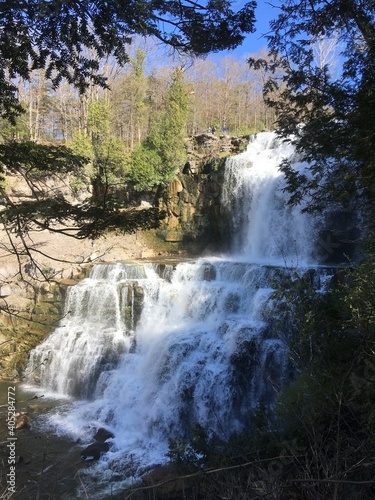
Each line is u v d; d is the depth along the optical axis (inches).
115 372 537.6
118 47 209.2
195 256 943.0
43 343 625.0
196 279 660.1
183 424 435.2
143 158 999.0
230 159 903.7
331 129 216.7
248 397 430.9
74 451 382.0
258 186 834.8
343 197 237.0
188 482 171.3
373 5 206.1
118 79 1263.5
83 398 542.0
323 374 134.5
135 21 185.0
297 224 753.0
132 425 453.7
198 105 1576.0
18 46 205.3
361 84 194.7
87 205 201.5
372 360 131.8
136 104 1283.2
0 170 228.8
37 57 209.9
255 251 838.5
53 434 418.6
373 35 207.8
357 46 232.4
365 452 105.5
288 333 215.6
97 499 301.7
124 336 590.6
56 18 186.4
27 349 633.0
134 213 213.6
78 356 579.5
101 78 230.2
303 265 662.5
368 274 185.2
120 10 179.2
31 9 175.8
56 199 200.8
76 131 976.3
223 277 627.8
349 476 107.2
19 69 213.9
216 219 947.3
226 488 119.3
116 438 417.7
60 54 210.5
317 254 722.8
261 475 111.0
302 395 169.6
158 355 510.6
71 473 336.8
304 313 170.4
